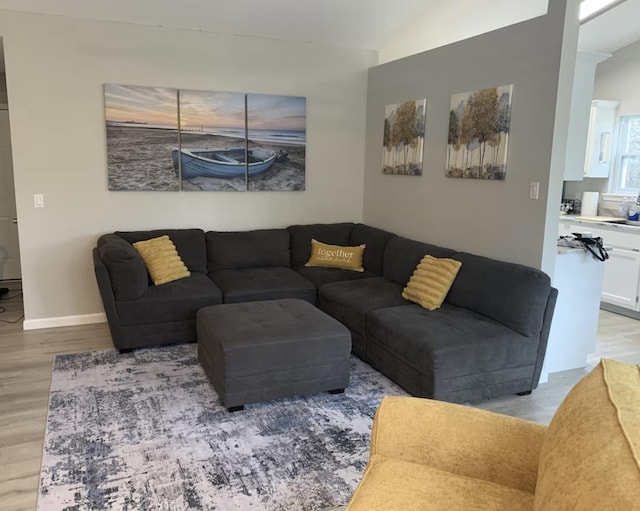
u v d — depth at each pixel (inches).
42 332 171.3
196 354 152.2
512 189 141.5
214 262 185.2
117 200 180.1
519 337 125.6
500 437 65.6
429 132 175.2
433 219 175.5
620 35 211.3
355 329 149.4
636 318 203.9
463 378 119.4
